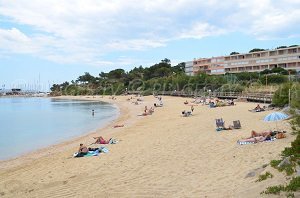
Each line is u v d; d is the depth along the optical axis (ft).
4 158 81.05
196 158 55.67
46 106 326.44
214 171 45.75
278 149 52.42
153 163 55.72
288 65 379.76
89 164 60.75
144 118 147.33
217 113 131.13
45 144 99.81
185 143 70.69
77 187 46.37
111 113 201.46
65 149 86.07
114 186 44.57
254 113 117.50
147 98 321.93
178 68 570.05
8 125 155.53
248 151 54.80
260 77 282.97
